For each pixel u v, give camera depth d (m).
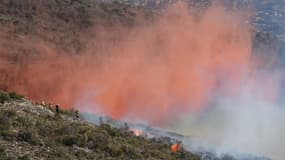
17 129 45.34
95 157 45.03
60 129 50.09
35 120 50.81
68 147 45.88
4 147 40.31
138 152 52.66
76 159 42.91
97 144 49.38
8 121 46.19
